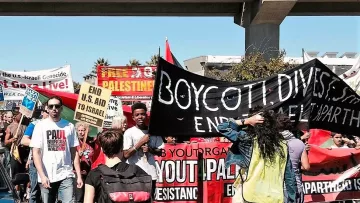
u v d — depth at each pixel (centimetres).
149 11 3023
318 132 1012
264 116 595
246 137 593
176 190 888
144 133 739
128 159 731
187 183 891
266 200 575
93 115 951
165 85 749
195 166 893
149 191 484
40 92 1130
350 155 908
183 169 891
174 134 752
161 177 884
